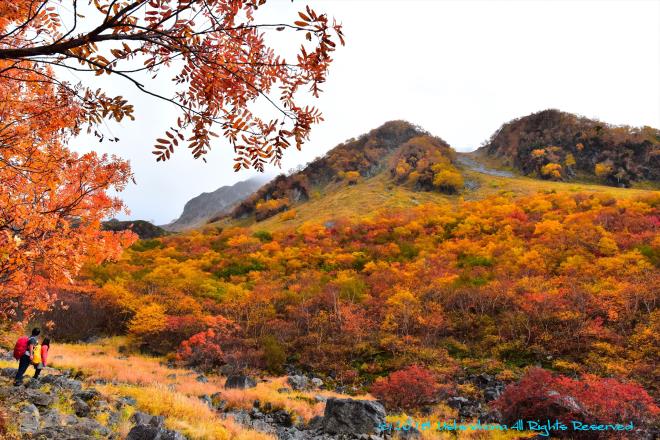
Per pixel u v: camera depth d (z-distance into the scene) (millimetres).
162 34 2541
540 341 31359
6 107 3191
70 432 7133
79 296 40594
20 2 2729
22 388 8969
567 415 14273
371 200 116125
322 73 2754
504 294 38531
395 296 38562
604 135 139750
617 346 28141
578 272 41438
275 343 33500
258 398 18047
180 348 33344
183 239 99938
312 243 78188
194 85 2816
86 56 2627
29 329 33188
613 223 60312
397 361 30734
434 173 124062
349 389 28078
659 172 124062
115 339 37781
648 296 32531
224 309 42062
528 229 66125
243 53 2693
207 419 11531
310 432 14648
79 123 3107
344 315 38562
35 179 3600
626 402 14680
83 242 4582
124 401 11062
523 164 144625
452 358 31500
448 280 43781
